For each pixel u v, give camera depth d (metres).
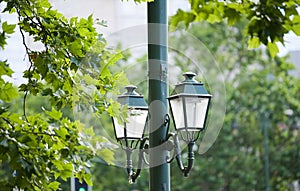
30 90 6.78
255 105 23.50
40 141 6.48
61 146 6.57
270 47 5.11
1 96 6.22
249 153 23.11
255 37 5.09
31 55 6.84
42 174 6.27
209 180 22.61
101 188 21.19
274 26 4.96
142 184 21.27
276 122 23.61
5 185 6.05
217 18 4.92
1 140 6.08
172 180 22.17
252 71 23.92
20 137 6.23
